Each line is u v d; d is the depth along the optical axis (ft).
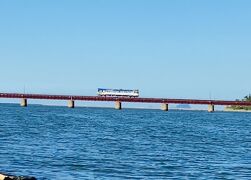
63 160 157.69
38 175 126.82
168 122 528.63
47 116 592.19
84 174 130.41
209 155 190.19
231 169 148.25
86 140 250.16
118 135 298.76
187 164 157.79
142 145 228.02
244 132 376.27
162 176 131.44
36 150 187.83
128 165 150.30
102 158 166.71
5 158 158.81
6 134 272.72
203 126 458.50
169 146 227.61
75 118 558.56
